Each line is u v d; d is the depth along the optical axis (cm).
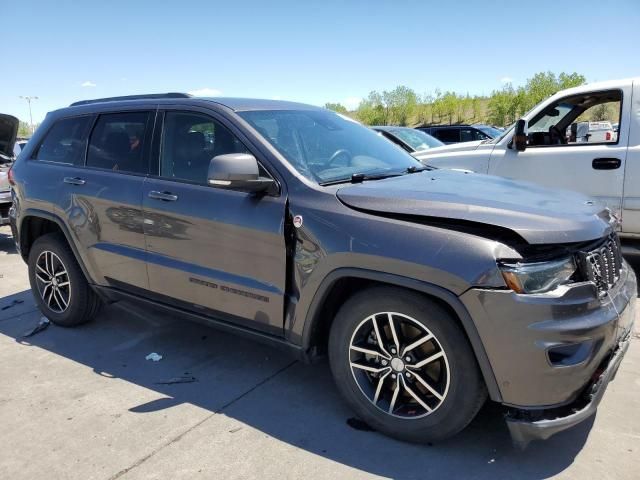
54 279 453
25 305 527
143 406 325
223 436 292
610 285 266
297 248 293
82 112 432
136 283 382
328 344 300
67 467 268
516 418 248
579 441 280
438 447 278
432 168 390
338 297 298
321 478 256
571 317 238
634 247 544
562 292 238
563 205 276
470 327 242
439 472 258
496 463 264
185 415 314
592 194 556
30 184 445
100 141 410
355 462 267
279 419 308
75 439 292
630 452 270
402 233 260
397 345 272
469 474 256
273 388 346
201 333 440
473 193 283
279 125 347
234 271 323
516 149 600
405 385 273
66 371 376
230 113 339
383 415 282
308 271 289
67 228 419
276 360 388
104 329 454
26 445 288
